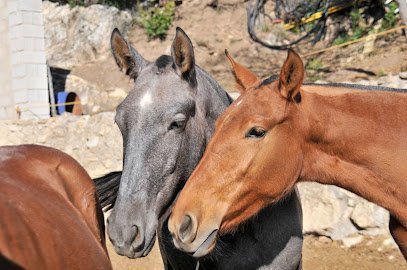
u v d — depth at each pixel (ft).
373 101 9.97
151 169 9.96
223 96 11.85
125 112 10.23
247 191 9.52
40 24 33.35
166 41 43.80
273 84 9.84
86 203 9.49
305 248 21.84
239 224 9.92
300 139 9.81
